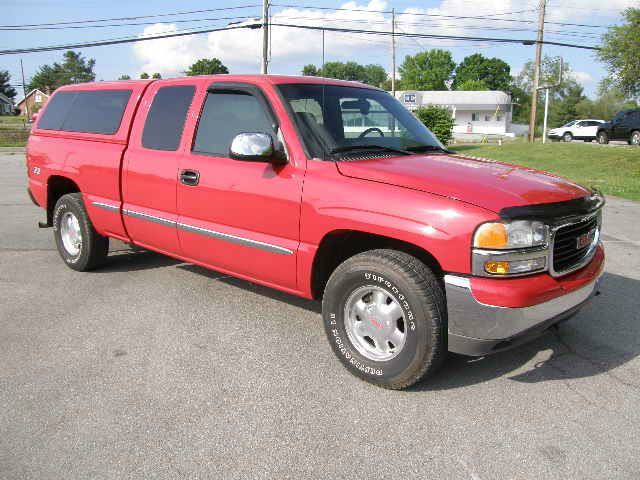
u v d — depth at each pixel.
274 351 4.05
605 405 3.34
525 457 2.84
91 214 5.58
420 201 3.24
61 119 6.04
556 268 3.35
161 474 2.71
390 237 3.36
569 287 3.33
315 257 3.76
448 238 3.12
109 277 5.77
